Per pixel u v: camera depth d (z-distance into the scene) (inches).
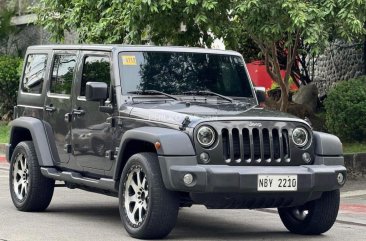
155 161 375.6
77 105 435.8
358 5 560.4
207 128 368.8
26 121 467.8
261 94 443.8
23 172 471.5
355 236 415.8
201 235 405.7
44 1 664.4
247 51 797.9
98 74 427.2
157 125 382.3
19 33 1198.9
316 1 566.9
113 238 386.0
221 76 435.8
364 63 831.7
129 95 409.1
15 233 398.6
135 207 385.1
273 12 556.7
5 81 1073.5
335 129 702.5
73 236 391.9
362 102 687.7
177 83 423.5
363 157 650.8
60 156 450.6
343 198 560.4
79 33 635.5
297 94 822.5
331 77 866.1
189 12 569.6
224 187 363.6
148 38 631.8
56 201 517.3
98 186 414.0
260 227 439.5
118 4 587.5
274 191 370.9
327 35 568.7
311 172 377.4
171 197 370.9
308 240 398.9
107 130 410.9
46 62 473.1
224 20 594.2
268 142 378.3
